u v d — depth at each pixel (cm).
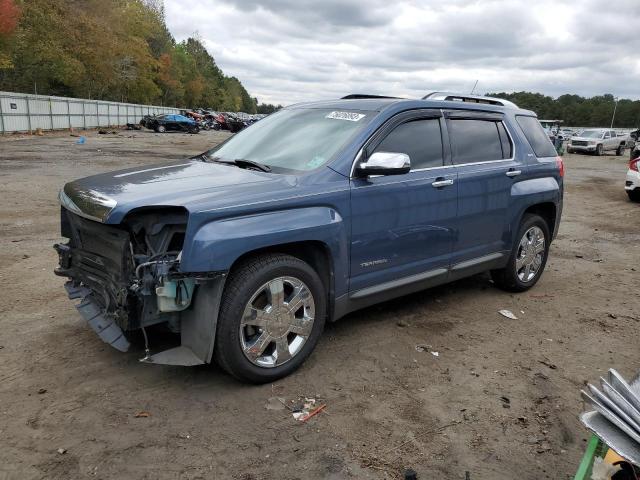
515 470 293
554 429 332
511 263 564
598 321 515
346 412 340
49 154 2041
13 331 434
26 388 351
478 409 350
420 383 381
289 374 381
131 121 5822
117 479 272
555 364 421
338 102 482
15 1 3991
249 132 499
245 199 342
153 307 338
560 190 609
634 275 686
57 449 292
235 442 305
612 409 218
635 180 1316
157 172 407
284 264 358
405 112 448
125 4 6519
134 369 380
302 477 279
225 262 323
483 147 522
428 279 470
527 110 614
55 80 5025
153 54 8288
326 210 381
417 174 445
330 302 400
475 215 500
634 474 221
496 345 451
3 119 3316
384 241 423
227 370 353
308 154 415
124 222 340
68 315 470
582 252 812
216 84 12900
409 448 307
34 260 638
